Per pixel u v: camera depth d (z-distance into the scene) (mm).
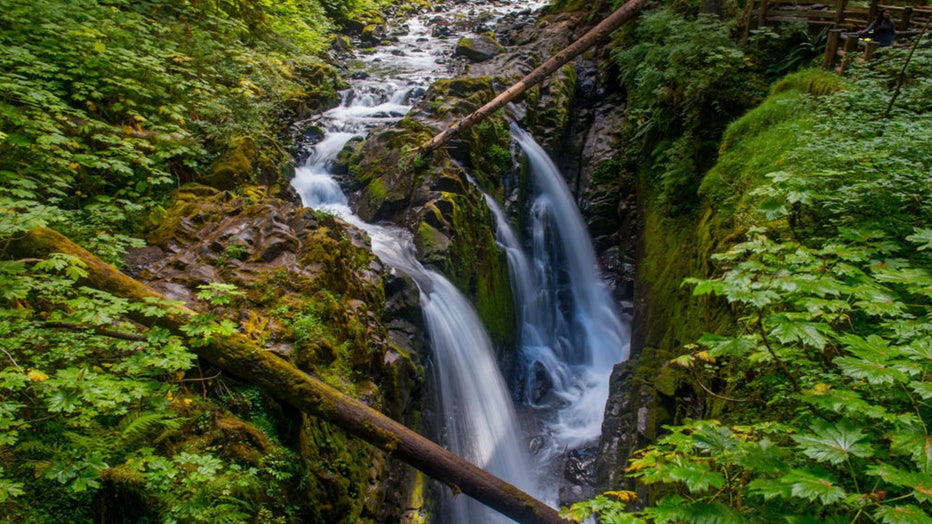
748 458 2201
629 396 7867
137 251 5398
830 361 3221
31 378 2957
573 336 10633
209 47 8945
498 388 7809
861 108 5934
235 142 7281
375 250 7559
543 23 15117
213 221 5781
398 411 5672
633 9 10727
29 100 5664
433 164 9031
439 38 16484
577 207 11516
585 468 7520
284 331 4562
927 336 2617
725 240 6199
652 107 10406
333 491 4250
